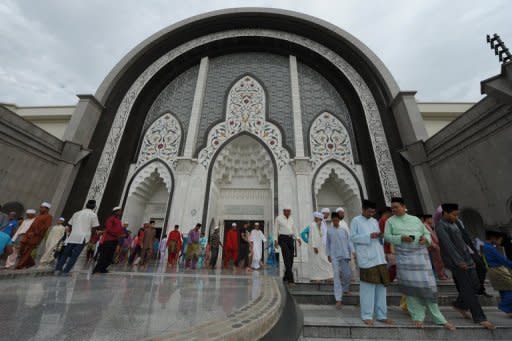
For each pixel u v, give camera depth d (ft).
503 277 8.86
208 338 3.33
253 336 4.12
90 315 4.44
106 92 33.73
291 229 13.93
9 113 21.94
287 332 5.31
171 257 21.94
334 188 32.35
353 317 8.30
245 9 39.06
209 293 7.41
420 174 24.41
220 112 34.04
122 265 21.75
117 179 30.73
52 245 16.60
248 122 32.81
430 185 23.61
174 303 5.75
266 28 40.37
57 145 27.32
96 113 32.32
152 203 32.76
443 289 11.70
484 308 10.34
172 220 26.68
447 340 7.03
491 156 17.90
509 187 16.63
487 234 11.35
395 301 10.39
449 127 21.52
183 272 15.76
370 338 7.07
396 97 29.12
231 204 31.89
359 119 32.89
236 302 6.07
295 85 34.78
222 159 31.40
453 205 8.59
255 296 7.04
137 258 25.32
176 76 38.96
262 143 31.32
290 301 7.52
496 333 7.06
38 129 24.93
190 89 37.11
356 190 29.17
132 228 29.91
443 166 22.59
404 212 8.30
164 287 8.50
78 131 29.58
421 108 32.81
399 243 7.76
